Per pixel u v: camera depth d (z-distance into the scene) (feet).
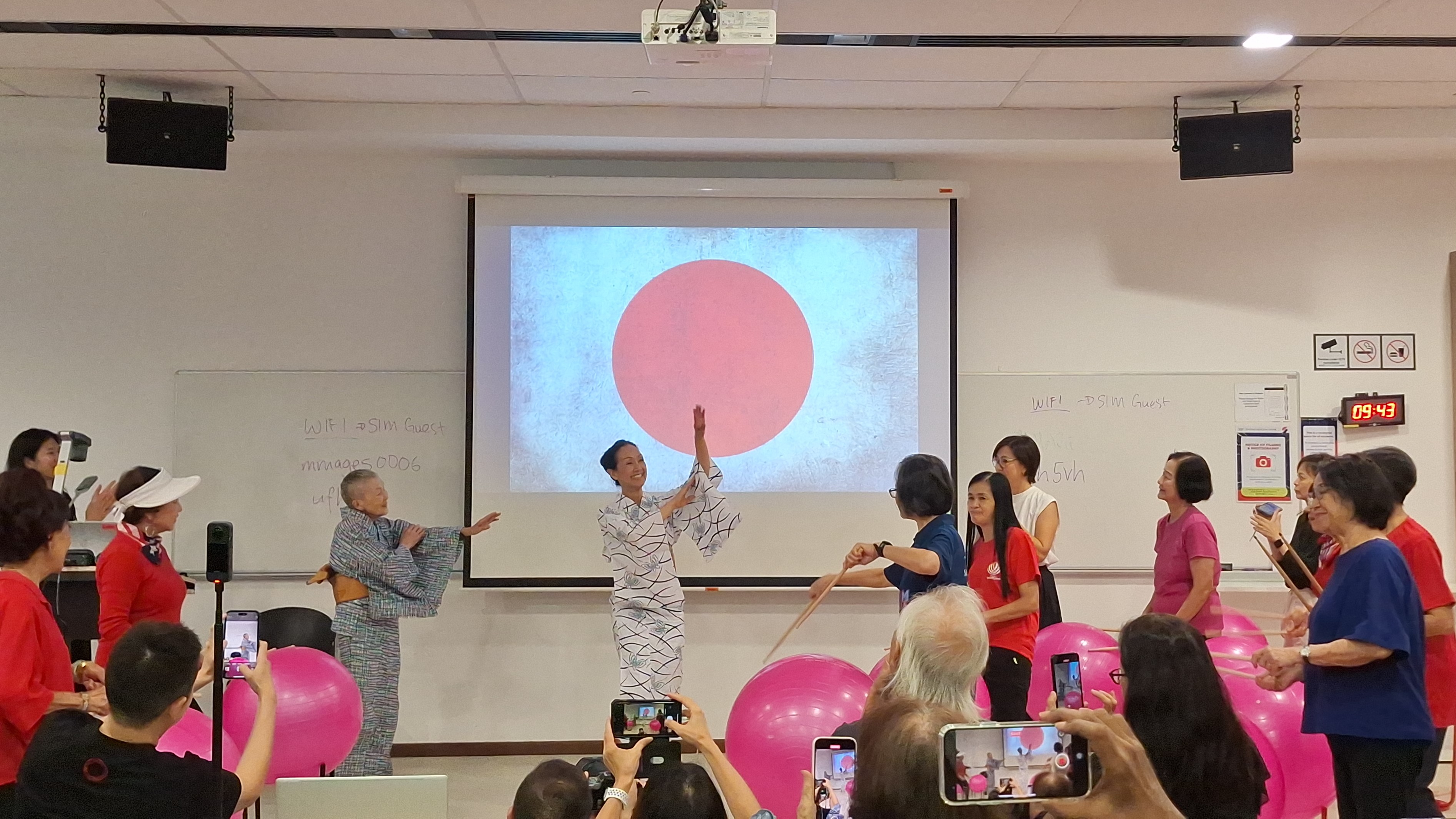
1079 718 4.24
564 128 16.10
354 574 14.19
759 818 6.19
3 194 17.01
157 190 17.24
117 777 6.19
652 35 10.54
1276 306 17.74
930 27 12.89
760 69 14.30
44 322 17.06
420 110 15.98
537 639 17.28
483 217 17.21
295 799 6.52
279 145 16.58
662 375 17.34
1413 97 15.62
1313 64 14.21
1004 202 17.80
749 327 17.43
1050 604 14.46
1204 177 15.34
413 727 17.11
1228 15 12.49
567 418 17.24
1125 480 17.53
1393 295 17.74
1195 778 6.01
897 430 17.40
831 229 17.47
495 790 15.21
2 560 8.07
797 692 9.48
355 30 12.94
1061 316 17.75
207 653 7.60
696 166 17.63
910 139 16.30
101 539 14.71
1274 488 17.47
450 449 17.37
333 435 17.22
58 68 14.25
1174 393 17.58
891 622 17.39
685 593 17.42
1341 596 8.79
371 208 17.44
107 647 10.77
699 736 6.68
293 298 17.33
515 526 17.10
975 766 4.25
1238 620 13.48
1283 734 9.73
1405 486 10.24
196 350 17.22
